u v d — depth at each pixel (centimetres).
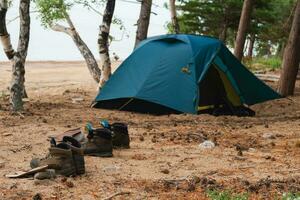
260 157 742
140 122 1084
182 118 1153
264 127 1059
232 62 1329
